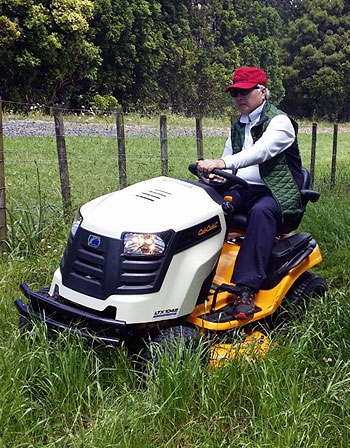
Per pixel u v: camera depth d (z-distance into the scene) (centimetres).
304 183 424
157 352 332
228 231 404
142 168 1114
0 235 561
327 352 372
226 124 2825
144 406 308
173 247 338
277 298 397
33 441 293
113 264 329
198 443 296
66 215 627
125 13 3100
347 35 5075
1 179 557
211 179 405
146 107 3319
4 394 303
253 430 305
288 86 5106
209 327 356
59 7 2641
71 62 2781
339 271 571
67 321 360
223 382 328
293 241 427
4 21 2405
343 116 5212
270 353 356
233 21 4400
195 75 3856
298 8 5459
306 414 313
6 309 422
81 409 320
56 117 643
